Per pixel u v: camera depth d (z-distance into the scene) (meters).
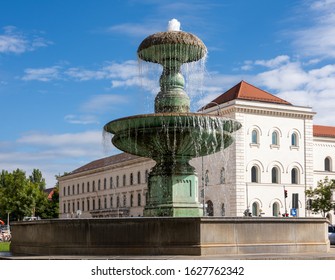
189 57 18.81
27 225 16.83
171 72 18.72
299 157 78.44
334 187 71.44
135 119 17.09
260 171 75.19
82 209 120.94
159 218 14.34
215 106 78.44
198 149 17.78
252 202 73.75
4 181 119.06
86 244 14.88
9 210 112.12
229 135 18.17
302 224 15.52
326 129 86.81
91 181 117.50
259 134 75.88
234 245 14.34
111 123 17.78
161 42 18.25
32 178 152.25
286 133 77.94
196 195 17.84
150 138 17.34
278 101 78.44
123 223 14.61
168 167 17.64
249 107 75.12
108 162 110.62
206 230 14.12
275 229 15.02
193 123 16.95
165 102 18.44
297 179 78.06
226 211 73.19
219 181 74.31
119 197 104.38
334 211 74.50
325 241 15.93
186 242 14.14
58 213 132.62
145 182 94.94
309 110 79.25
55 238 15.41
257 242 14.72
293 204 76.50
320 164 82.50
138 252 14.35
